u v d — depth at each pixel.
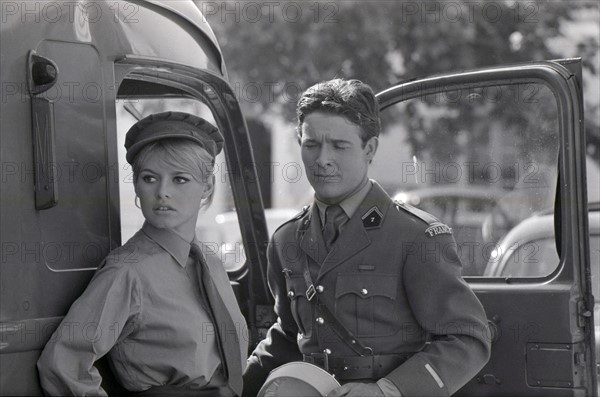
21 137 4.48
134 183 4.89
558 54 16.14
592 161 15.93
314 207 5.29
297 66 15.93
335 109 4.96
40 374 4.43
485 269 6.26
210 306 4.84
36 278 4.50
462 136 6.89
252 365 5.79
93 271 4.79
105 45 4.96
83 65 4.82
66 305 4.64
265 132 17.64
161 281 4.71
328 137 4.98
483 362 4.94
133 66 5.21
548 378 5.71
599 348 6.66
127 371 4.70
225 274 5.23
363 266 5.05
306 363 4.89
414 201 6.94
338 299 5.07
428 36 15.69
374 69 15.88
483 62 15.84
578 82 5.83
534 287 5.78
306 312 5.25
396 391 4.76
